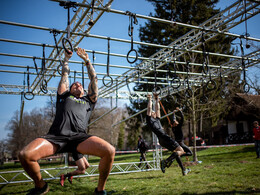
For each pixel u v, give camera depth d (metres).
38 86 10.43
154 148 10.28
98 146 2.27
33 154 2.05
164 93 11.64
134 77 9.06
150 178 6.70
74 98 2.72
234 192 3.80
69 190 5.48
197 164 9.66
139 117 21.28
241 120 22.92
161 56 7.89
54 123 2.49
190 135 21.36
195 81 10.62
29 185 6.85
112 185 5.81
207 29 5.87
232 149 15.33
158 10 20.02
